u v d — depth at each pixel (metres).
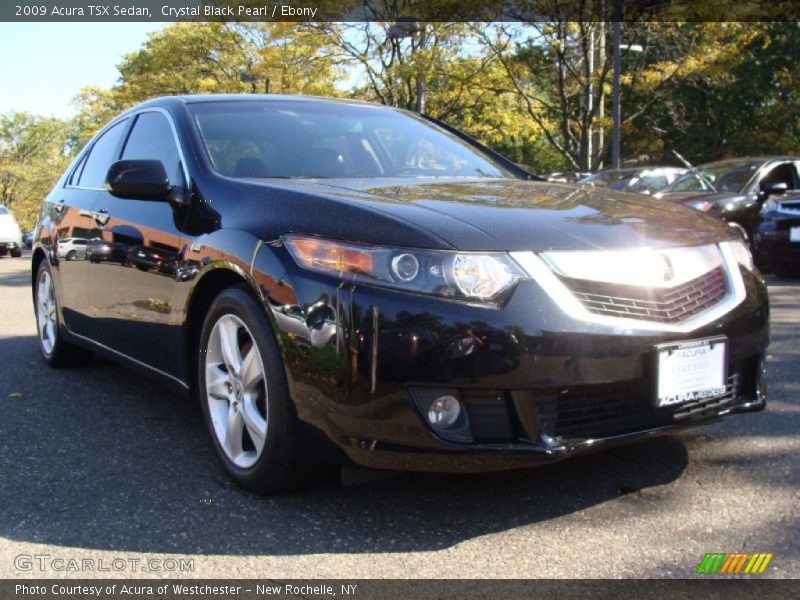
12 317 7.22
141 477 3.04
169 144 3.69
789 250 9.06
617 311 2.52
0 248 20.41
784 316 6.54
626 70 19.75
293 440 2.63
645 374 2.53
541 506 2.72
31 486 2.95
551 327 2.40
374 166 3.63
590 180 13.28
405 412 2.38
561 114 19.47
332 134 3.78
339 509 2.71
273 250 2.69
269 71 21.27
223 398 3.02
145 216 3.54
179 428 3.66
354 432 2.45
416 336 2.36
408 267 2.42
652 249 2.66
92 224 4.05
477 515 2.66
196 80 27.53
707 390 2.69
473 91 19.39
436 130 4.27
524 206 2.82
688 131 29.09
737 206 10.09
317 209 2.71
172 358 3.36
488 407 2.42
